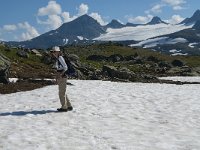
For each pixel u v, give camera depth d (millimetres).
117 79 59656
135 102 26766
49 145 14320
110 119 19781
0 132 16453
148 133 16484
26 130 16844
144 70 117875
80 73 60312
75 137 15586
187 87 43375
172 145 14438
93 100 27438
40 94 30922
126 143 14672
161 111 22766
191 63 185250
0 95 30828
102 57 168375
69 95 30547
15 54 88812
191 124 18734
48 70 75188
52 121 19062
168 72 110375
